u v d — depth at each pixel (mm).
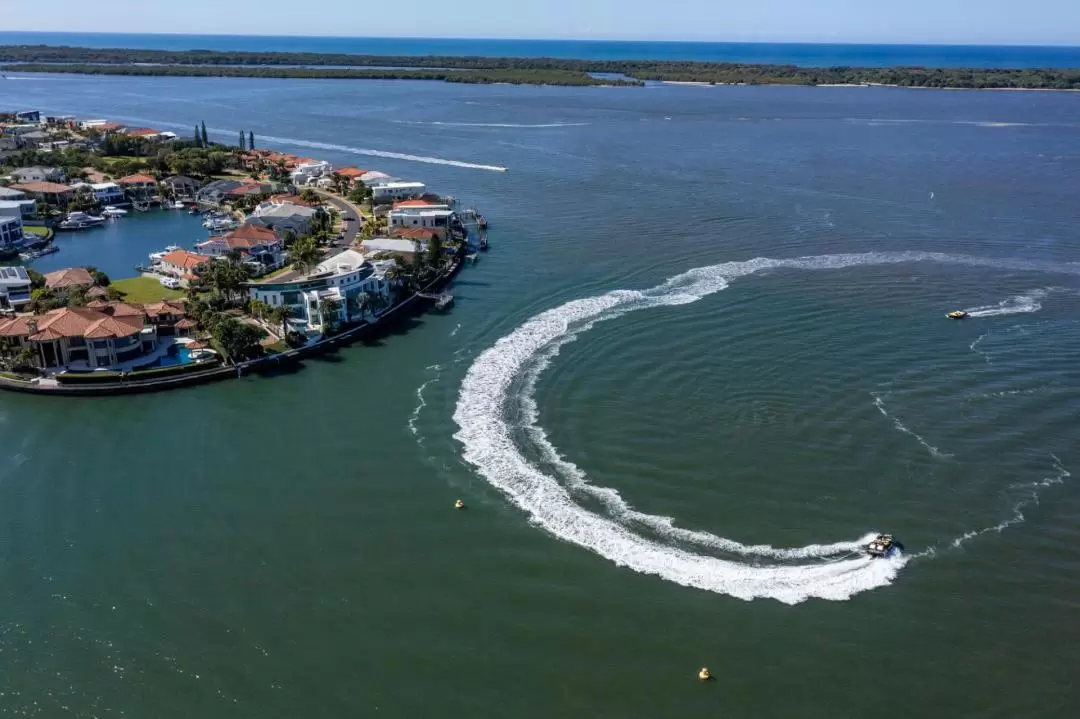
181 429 98125
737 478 85688
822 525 78500
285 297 130875
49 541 77188
